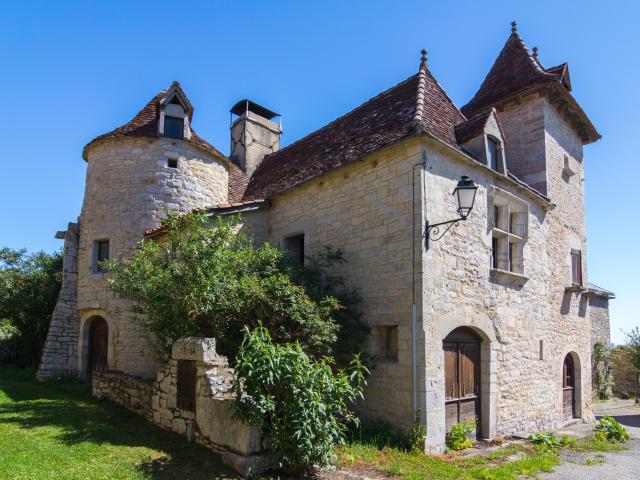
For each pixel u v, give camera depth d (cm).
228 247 807
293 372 523
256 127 1644
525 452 743
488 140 930
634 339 1784
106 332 1122
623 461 698
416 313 720
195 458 561
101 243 1167
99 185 1168
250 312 723
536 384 996
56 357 1136
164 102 1185
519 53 1291
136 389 791
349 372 788
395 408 729
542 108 1165
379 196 819
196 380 635
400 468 579
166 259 777
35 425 668
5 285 1325
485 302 859
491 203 905
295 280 793
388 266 781
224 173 1314
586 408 1215
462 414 802
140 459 549
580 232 1303
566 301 1178
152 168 1152
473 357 849
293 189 1017
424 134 741
